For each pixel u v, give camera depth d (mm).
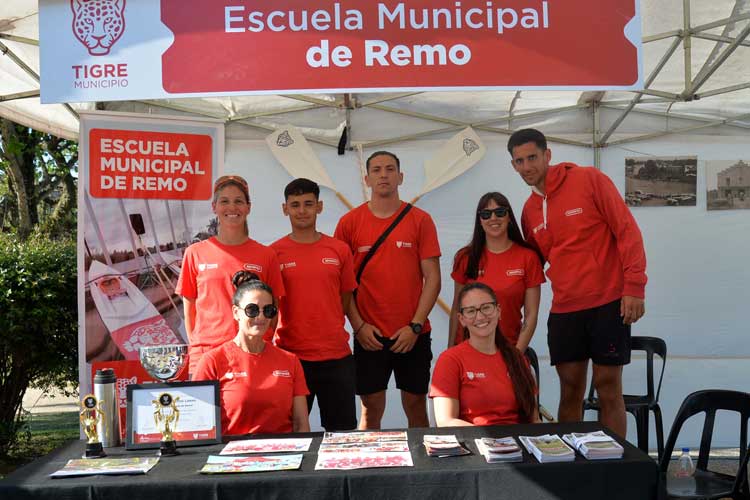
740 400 3178
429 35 2898
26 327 5645
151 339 5121
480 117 5719
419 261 4230
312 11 2891
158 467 2328
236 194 3627
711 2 4176
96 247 5020
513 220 4082
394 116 5746
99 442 2525
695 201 5789
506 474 2199
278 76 2893
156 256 5113
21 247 5918
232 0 2887
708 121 5684
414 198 5758
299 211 3842
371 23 2895
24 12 4117
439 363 3080
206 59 2889
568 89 2918
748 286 5781
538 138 3887
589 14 2924
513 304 4047
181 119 5125
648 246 5797
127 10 2893
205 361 2957
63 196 12336
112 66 2893
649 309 5816
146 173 5086
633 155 5762
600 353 3807
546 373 5859
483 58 2902
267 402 2932
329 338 3824
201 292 3615
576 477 2213
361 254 4172
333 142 5762
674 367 5828
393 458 2344
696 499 3004
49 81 2896
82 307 5023
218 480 2170
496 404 3021
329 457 2373
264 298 2910
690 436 5859
